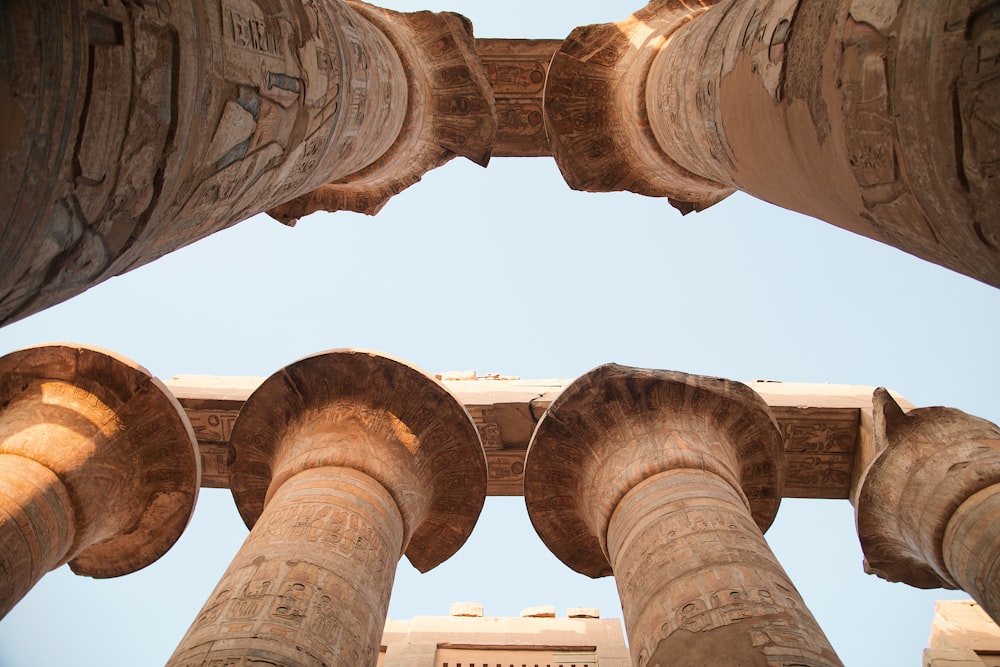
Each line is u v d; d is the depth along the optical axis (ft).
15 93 8.52
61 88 9.11
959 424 27.96
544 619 37.32
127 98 10.28
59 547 24.85
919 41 10.61
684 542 21.20
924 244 12.66
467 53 37.01
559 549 30.53
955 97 10.03
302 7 17.51
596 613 38.01
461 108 37.35
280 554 20.08
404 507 24.95
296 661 16.92
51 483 24.94
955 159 10.30
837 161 13.57
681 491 23.62
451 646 35.27
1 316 10.29
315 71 17.33
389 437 26.73
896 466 28.19
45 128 8.96
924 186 11.25
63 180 9.56
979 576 23.90
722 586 19.10
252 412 28.37
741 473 28.63
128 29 10.25
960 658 33.58
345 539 21.42
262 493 29.45
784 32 15.47
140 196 11.35
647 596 20.24
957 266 12.51
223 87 12.87
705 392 28.04
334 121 19.45
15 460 24.93
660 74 28.43
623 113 34.81
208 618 18.07
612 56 37.45
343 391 27.91
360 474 24.50
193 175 12.73
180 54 11.38
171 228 13.23
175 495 28.86
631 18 38.14
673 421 27.45
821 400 37.65
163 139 11.26
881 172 12.22
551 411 28.53
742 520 22.25
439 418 27.63
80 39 9.41
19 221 9.05
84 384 27.66
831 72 13.03
